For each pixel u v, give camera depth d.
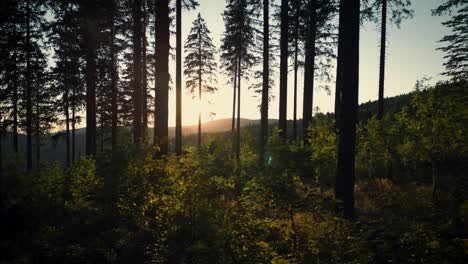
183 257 5.70
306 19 20.86
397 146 13.21
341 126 8.13
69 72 18.94
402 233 4.97
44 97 22.91
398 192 10.75
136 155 7.71
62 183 9.92
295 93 26.05
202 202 6.56
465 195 7.60
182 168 7.14
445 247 4.11
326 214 6.64
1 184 8.18
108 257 6.01
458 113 9.82
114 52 20.81
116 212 7.88
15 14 11.84
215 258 5.32
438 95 11.13
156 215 7.04
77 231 7.36
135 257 6.05
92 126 18.45
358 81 8.14
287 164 6.83
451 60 16.98
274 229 6.12
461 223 5.03
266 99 16.80
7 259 6.11
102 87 22.17
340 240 5.36
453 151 10.55
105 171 8.00
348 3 8.07
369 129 15.20
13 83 18.98
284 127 16.45
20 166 9.05
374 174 14.62
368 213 8.88
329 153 12.22
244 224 5.62
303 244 5.45
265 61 16.84
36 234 7.27
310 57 18.98
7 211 7.97
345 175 7.98
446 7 16.12
